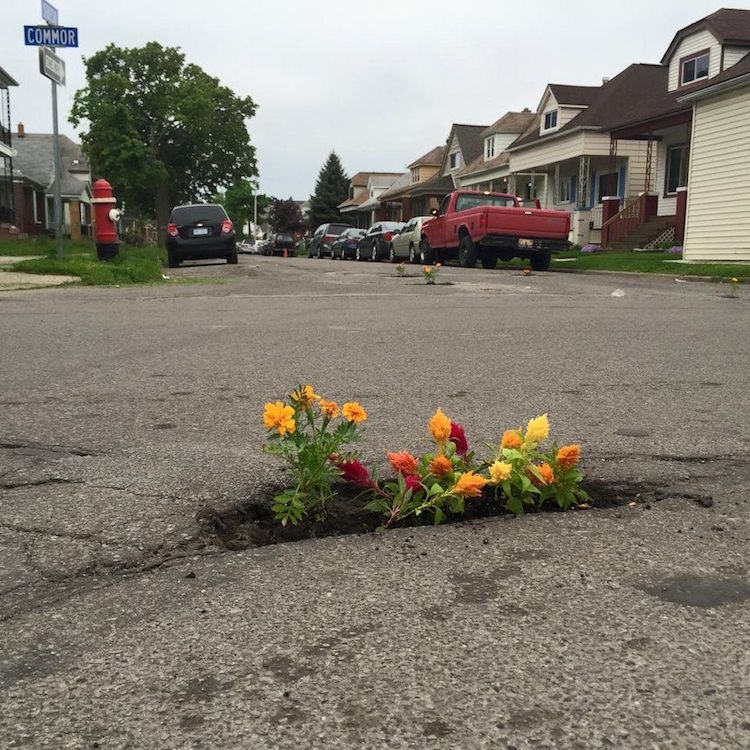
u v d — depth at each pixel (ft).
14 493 8.09
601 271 58.49
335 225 123.03
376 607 5.61
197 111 177.27
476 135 159.94
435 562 6.40
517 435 7.64
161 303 30.12
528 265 69.26
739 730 4.18
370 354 17.33
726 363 16.46
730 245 60.80
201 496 7.93
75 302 30.35
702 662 4.87
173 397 12.82
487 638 5.16
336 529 7.20
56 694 4.57
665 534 7.05
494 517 7.47
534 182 126.21
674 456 9.46
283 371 15.15
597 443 10.02
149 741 4.13
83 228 204.23
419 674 4.72
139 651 5.04
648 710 4.35
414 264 71.36
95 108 170.50
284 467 8.87
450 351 17.88
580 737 4.12
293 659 4.91
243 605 5.65
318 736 4.15
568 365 16.06
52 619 5.49
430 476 7.47
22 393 13.14
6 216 123.13
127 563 6.41
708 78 80.94
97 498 7.91
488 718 4.28
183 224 62.34
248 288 38.50
